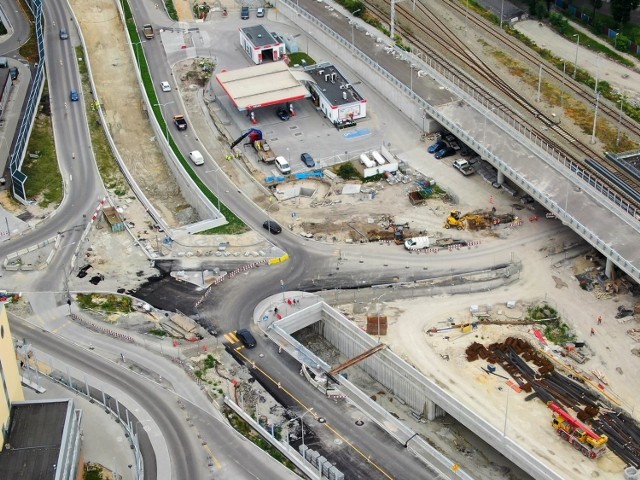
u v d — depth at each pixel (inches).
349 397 6968.5
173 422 6683.1
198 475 6284.5
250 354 7337.6
